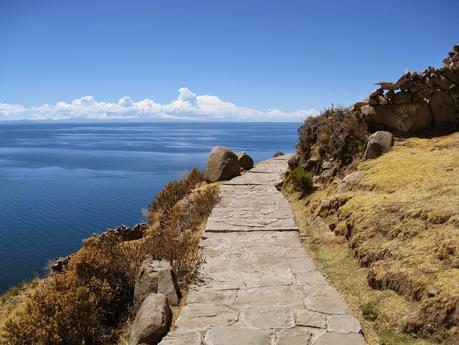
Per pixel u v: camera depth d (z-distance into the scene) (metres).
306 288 6.20
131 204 31.33
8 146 113.50
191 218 11.33
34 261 19.34
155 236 10.52
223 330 5.06
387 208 7.18
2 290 16.06
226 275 6.84
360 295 5.78
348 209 8.20
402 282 5.30
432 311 4.50
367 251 6.54
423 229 6.14
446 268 5.06
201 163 62.62
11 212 29.05
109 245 8.37
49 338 5.62
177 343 4.80
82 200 33.19
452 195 6.86
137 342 5.14
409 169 9.09
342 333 4.86
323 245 8.10
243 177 16.83
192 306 5.75
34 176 48.78
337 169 11.99
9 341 5.80
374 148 11.06
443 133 11.78
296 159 14.91
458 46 12.72
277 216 10.47
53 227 25.00
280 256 7.68
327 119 13.81
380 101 12.30
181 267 7.05
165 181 43.56
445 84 12.13
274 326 5.11
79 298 6.15
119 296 7.04
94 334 5.91
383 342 4.62
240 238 8.86
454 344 4.13
